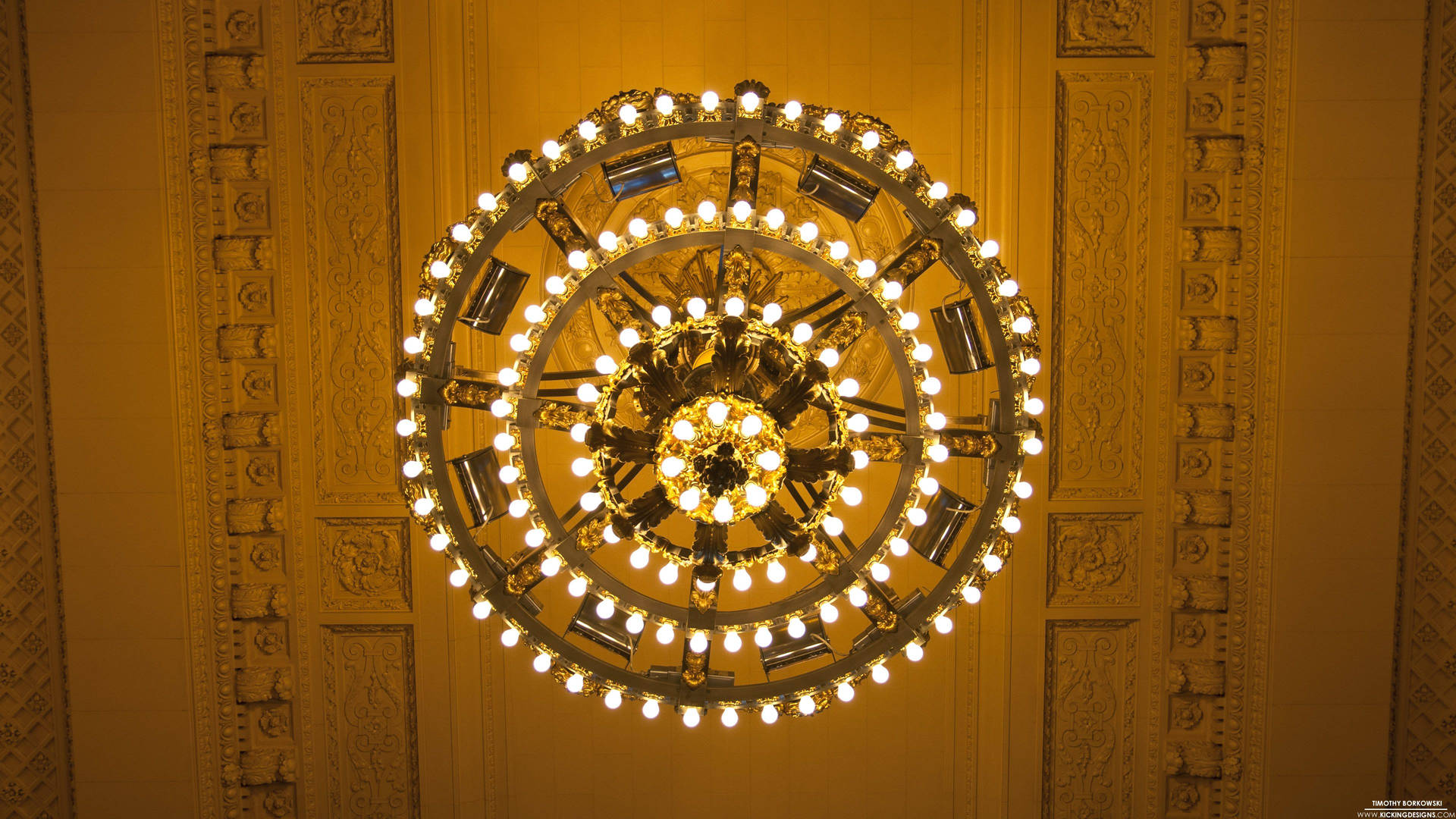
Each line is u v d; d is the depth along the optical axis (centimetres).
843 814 566
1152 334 521
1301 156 504
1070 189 511
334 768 550
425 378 286
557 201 282
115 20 493
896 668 562
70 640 530
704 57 510
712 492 263
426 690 548
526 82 509
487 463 312
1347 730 537
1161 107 505
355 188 510
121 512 523
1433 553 525
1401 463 520
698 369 292
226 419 520
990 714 553
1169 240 514
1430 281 509
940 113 511
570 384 523
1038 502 534
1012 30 501
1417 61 497
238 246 510
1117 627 546
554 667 305
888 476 545
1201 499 529
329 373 523
